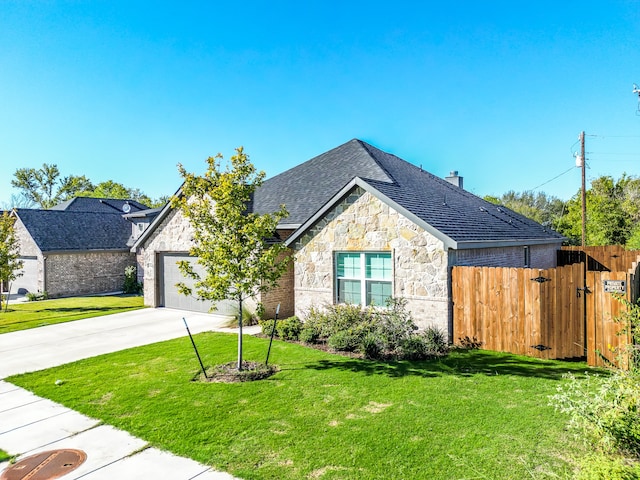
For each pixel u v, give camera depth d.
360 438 6.13
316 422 6.73
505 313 10.78
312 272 14.60
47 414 7.58
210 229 9.59
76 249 28.19
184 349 11.87
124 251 30.95
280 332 12.77
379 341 10.59
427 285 11.93
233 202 9.49
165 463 5.72
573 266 10.17
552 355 10.21
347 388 8.25
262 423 6.77
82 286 28.80
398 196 13.12
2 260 21.02
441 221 12.61
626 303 7.25
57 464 5.81
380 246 12.84
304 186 19.86
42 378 9.67
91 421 7.19
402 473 5.19
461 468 5.25
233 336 13.45
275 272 9.91
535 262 18.73
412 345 10.31
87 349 12.45
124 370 10.04
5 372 10.30
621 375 5.56
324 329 12.17
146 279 21.23
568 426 5.61
